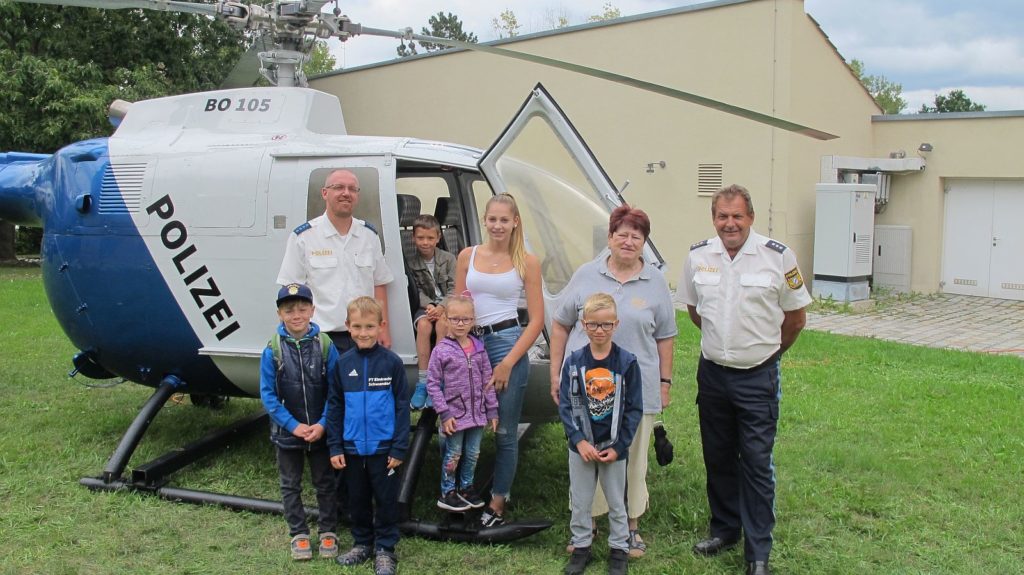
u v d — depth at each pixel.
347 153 4.29
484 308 3.76
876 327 10.54
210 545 3.75
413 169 4.97
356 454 3.48
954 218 13.90
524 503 4.31
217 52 19.47
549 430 5.59
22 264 16.91
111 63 17.81
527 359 3.82
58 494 4.29
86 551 3.65
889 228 14.12
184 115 4.90
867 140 14.29
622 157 14.00
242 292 4.41
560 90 14.61
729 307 3.47
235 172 4.43
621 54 13.84
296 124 4.66
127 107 5.24
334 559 3.62
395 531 3.57
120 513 4.07
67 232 4.71
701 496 4.40
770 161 12.40
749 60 12.47
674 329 3.68
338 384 3.52
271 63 4.83
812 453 5.01
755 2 12.30
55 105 15.11
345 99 17.73
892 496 4.39
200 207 4.45
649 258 4.06
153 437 5.32
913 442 5.26
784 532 3.96
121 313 4.64
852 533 3.99
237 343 4.48
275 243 4.33
